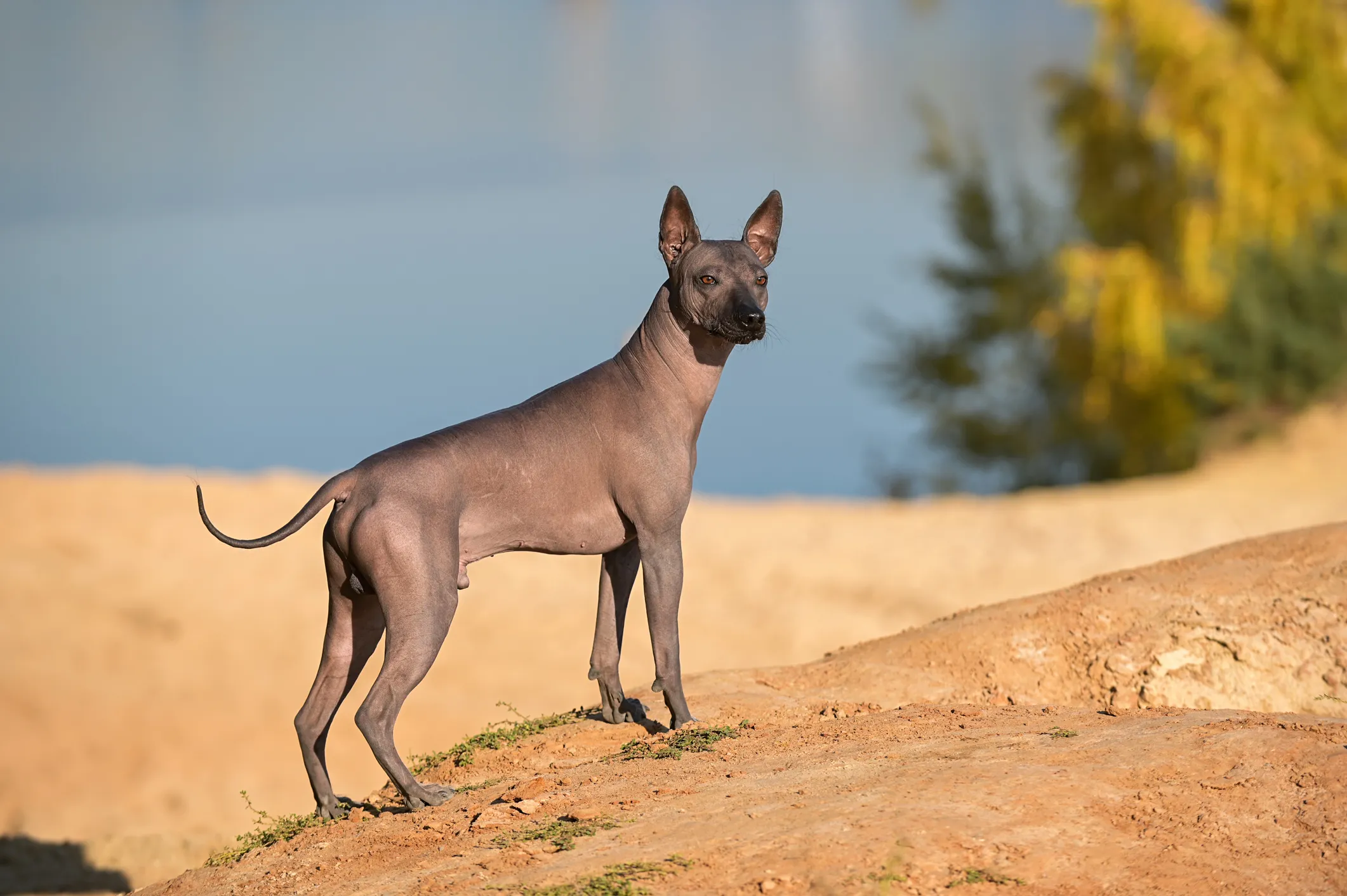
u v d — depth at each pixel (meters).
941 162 97.12
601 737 24.38
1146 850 16.62
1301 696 24.55
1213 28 82.75
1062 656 26.16
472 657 53.62
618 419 22.97
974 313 95.38
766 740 22.39
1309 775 17.95
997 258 94.62
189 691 51.16
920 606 56.56
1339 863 16.02
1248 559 28.67
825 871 16.27
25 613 56.88
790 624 54.97
